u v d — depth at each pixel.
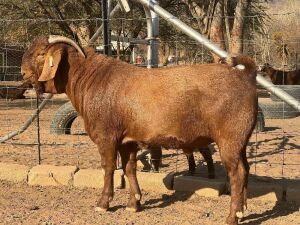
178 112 2.09
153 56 3.18
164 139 2.14
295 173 2.91
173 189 2.63
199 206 2.42
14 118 5.51
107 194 2.32
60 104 7.16
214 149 3.53
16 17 8.12
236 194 2.09
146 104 2.14
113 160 2.26
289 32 12.12
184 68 2.15
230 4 8.13
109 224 2.18
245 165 2.17
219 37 6.38
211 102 2.06
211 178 2.75
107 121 2.21
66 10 8.25
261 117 4.46
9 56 7.70
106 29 2.83
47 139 4.05
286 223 2.19
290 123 5.16
